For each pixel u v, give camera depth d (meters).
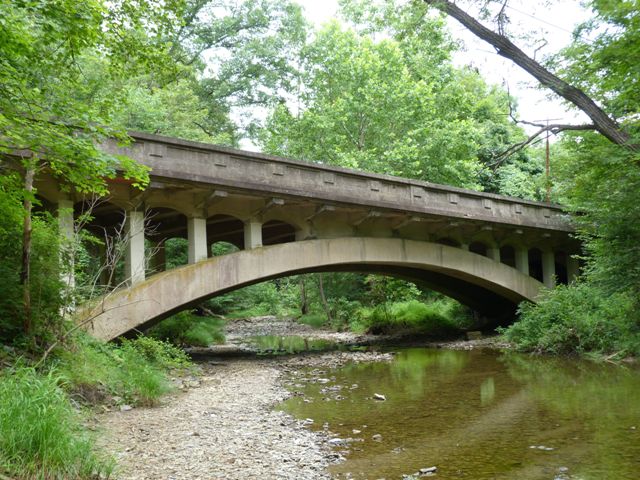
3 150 7.36
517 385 12.38
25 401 5.31
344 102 29.36
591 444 7.41
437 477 6.25
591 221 16.94
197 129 26.23
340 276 32.31
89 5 7.45
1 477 4.45
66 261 9.98
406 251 19.77
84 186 8.20
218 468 6.36
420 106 29.23
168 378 12.59
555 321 19.42
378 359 18.12
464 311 29.89
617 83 11.85
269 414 9.60
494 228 21.86
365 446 7.54
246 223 15.99
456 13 13.24
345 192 16.92
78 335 10.55
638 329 16.59
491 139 33.94
